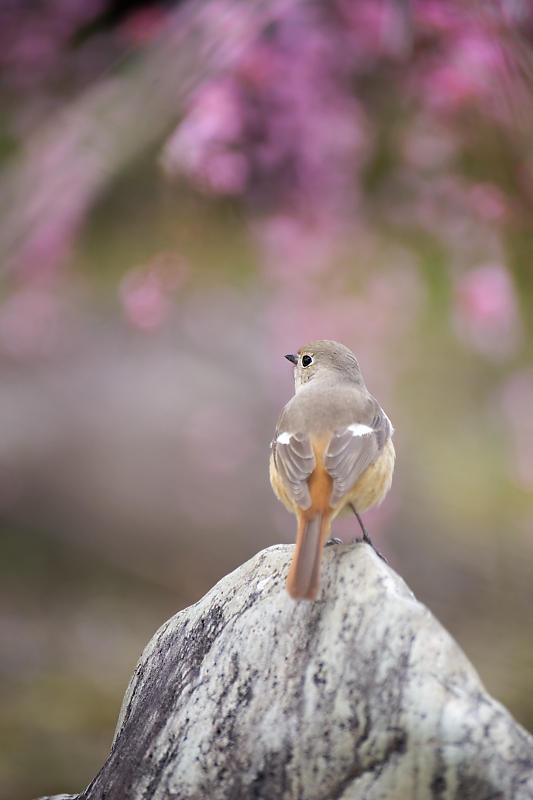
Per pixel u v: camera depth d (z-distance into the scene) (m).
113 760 5.70
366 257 12.52
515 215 12.17
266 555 5.98
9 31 13.41
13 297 13.15
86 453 16.03
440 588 14.16
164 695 5.64
